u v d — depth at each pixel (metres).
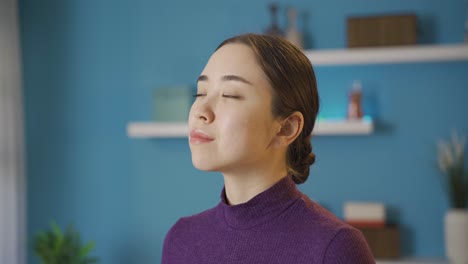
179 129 3.19
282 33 3.16
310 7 3.22
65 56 3.44
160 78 3.37
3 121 3.22
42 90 3.46
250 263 0.81
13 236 3.25
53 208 3.46
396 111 3.16
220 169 0.80
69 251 3.08
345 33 3.19
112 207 3.43
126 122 3.40
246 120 0.77
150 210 3.40
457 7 3.10
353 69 3.20
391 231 3.02
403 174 3.16
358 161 3.19
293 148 0.86
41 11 3.45
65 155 3.46
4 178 3.22
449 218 2.96
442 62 3.12
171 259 0.92
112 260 3.43
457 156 3.02
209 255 0.86
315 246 0.77
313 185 3.23
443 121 3.12
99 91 3.43
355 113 3.08
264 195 0.82
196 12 3.34
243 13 3.29
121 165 3.42
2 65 3.22
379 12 3.16
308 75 0.84
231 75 0.78
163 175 3.39
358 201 3.19
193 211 3.37
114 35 3.41
